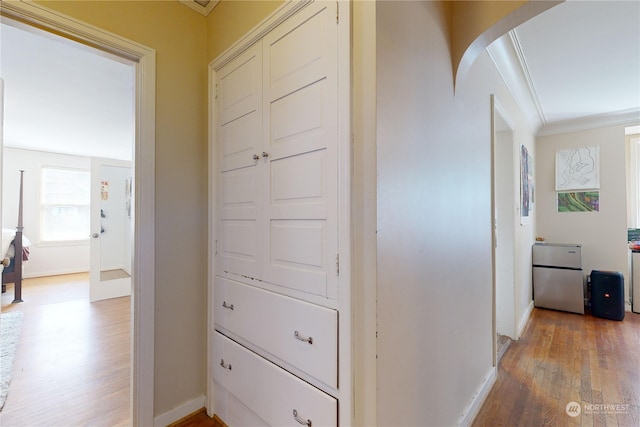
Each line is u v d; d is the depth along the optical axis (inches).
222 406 64.4
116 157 228.2
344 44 41.5
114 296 161.9
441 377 55.1
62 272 228.7
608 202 143.6
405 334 44.2
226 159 64.5
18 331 115.0
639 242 144.3
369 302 39.1
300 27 48.2
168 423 63.1
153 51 61.7
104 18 55.7
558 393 77.2
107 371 85.8
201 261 69.3
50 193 224.2
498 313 113.4
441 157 56.1
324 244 44.0
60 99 112.6
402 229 43.6
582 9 70.6
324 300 43.9
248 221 58.4
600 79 104.9
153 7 62.3
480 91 77.2
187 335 66.5
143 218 59.7
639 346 104.1
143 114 60.2
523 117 129.0
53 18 49.9
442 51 57.0
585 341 108.6
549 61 93.4
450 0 60.7
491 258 82.4
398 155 43.1
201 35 70.3
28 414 67.4
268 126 54.1
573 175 151.7
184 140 66.6
